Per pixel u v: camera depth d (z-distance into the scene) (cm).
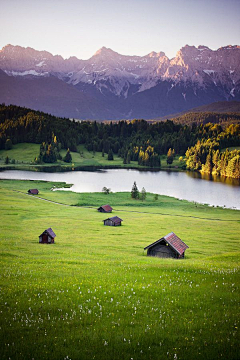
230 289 2336
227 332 1572
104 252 5959
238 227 10781
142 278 2703
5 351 1366
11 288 2300
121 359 1343
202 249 6962
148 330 1602
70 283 2470
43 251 5628
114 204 15612
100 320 1720
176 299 2089
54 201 15375
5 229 8619
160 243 5794
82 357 1348
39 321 1677
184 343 1470
